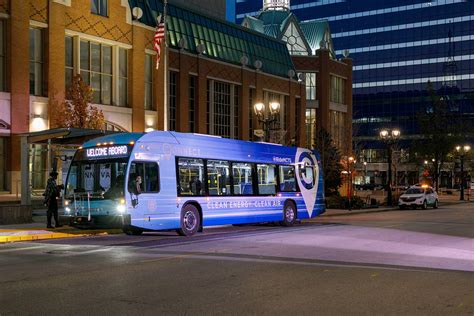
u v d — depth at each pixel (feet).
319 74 236.02
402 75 413.39
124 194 57.72
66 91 111.86
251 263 41.52
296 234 66.23
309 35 264.31
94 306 26.99
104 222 58.34
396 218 103.19
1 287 31.99
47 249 51.44
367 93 426.92
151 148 60.80
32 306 26.99
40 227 70.33
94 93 118.73
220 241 58.03
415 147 231.91
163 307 26.84
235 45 183.32
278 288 31.81
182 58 150.82
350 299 28.89
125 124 124.16
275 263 41.57
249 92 181.68
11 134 101.40
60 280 34.27
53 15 108.37
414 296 29.73
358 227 77.92
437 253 48.01
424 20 407.64
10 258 44.98
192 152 66.23
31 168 104.01
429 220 95.76
